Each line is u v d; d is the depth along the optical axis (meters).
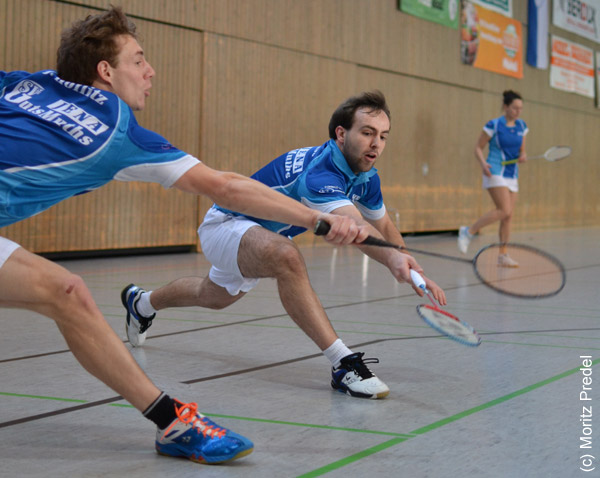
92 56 2.15
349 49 11.77
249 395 2.82
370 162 3.00
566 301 5.54
